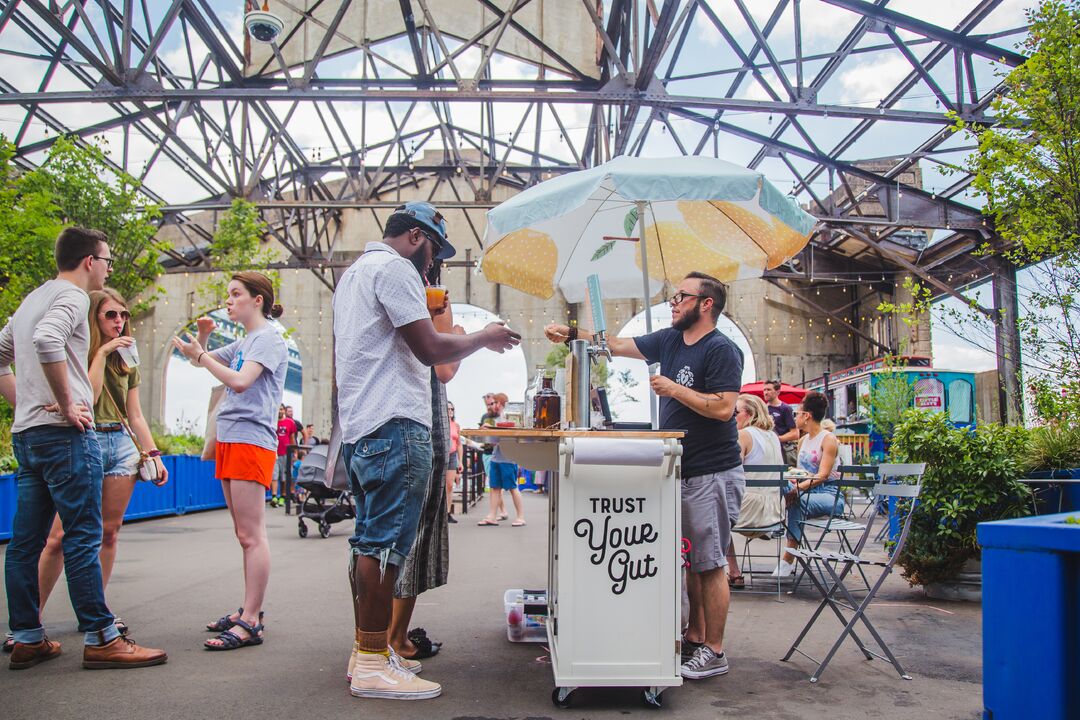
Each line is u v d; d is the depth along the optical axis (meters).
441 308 3.55
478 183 27.17
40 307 3.37
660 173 3.78
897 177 17.12
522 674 3.37
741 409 5.93
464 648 3.80
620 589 2.97
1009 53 11.47
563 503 2.99
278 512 12.48
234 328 27.75
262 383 3.84
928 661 3.65
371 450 2.95
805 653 3.75
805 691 3.18
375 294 3.02
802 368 27.33
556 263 5.20
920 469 3.52
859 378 18.75
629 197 3.77
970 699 3.07
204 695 2.98
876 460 14.55
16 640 3.35
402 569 3.47
